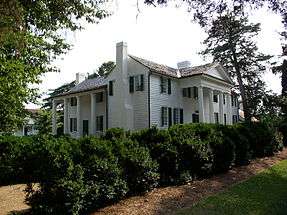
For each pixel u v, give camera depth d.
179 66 37.53
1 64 10.01
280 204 9.23
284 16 11.28
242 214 8.23
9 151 13.23
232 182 11.70
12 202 9.62
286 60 44.28
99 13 12.74
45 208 7.23
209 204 8.84
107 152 8.62
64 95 37.16
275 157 18.14
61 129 43.94
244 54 44.12
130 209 8.16
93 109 33.97
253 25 42.53
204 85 32.28
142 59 32.31
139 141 10.90
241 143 14.69
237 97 45.41
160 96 30.62
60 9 12.24
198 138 12.08
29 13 11.71
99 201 8.17
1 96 10.36
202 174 11.86
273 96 44.41
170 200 9.01
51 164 7.38
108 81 32.88
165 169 10.64
